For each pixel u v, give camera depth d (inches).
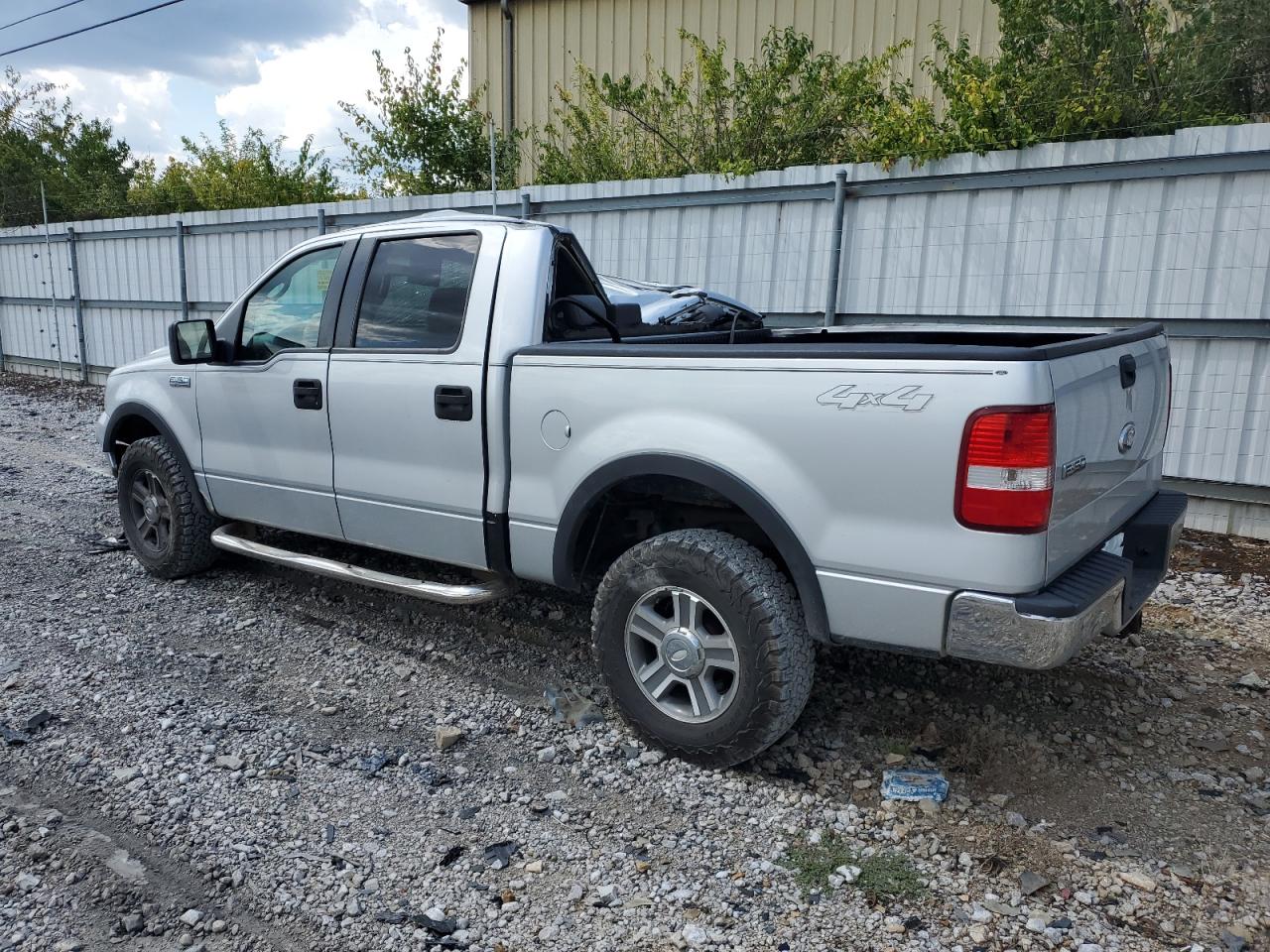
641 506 151.4
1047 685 158.7
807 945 99.3
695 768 133.6
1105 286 256.8
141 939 99.8
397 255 164.1
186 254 521.0
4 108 906.7
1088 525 122.1
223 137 748.0
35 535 252.4
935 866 112.5
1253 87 285.7
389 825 120.2
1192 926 102.1
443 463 154.5
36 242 606.5
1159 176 243.4
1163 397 150.6
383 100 537.6
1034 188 263.6
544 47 562.6
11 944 98.8
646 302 267.9
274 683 161.8
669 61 517.0
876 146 292.0
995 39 422.9
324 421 170.2
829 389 116.6
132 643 178.2
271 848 115.0
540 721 147.9
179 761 135.0
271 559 186.1
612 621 137.3
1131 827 120.3
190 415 197.6
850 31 458.0
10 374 649.0
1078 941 99.7
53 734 142.6
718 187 321.4
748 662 124.9
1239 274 238.2
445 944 99.0
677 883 109.5
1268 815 123.0
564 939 100.1
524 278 148.3
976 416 106.9
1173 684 160.7
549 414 140.9
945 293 283.1
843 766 134.4
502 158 533.0
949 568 110.9
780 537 121.8
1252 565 225.0
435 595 159.3
